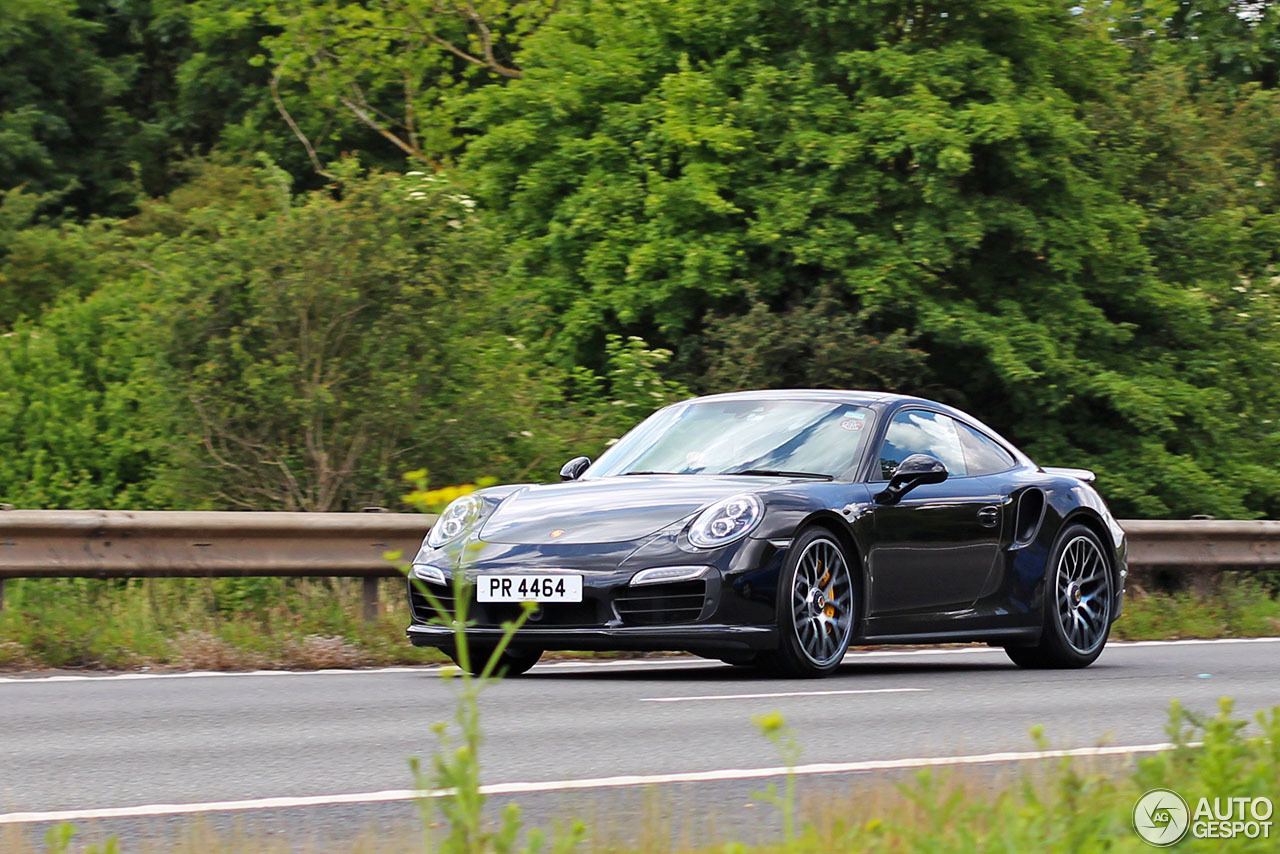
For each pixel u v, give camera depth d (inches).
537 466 1847.9
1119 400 2255.2
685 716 832.9
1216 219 2610.7
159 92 4451.3
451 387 1771.7
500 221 2349.9
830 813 509.0
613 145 2283.5
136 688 972.6
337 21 3553.2
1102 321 2349.9
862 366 2134.6
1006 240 2272.4
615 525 996.6
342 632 1240.2
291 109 3951.8
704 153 2262.6
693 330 2283.5
